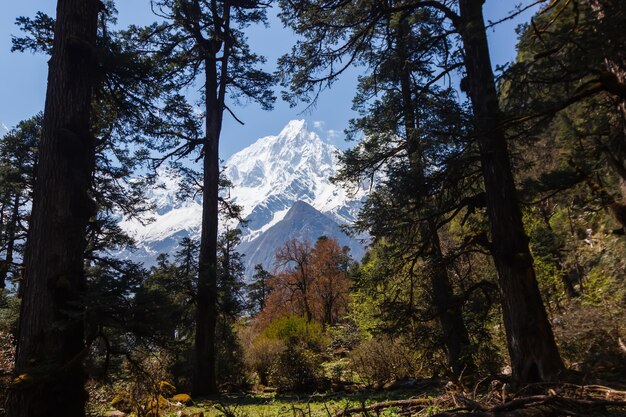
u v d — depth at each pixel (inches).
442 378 426.9
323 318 2315.5
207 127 657.0
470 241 354.3
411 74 500.1
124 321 270.8
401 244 432.8
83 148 301.9
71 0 321.7
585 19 198.5
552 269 519.2
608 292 483.8
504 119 266.4
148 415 323.0
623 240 509.0
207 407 389.7
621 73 266.5
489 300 375.6
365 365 509.7
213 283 546.3
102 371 292.5
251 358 639.1
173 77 634.8
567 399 191.5
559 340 398.6
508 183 324.8
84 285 282.4
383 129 474.0
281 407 347.6
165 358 514.0
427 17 472.4
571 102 234.1
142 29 612.4
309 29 446.6
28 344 254.4
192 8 617.0
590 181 326.0
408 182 387.2
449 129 309.9
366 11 441.7
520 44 243.0
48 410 242.1
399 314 424.2
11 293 567.5
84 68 315.3
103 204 564.1
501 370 405.7
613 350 359.6
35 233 275.4
